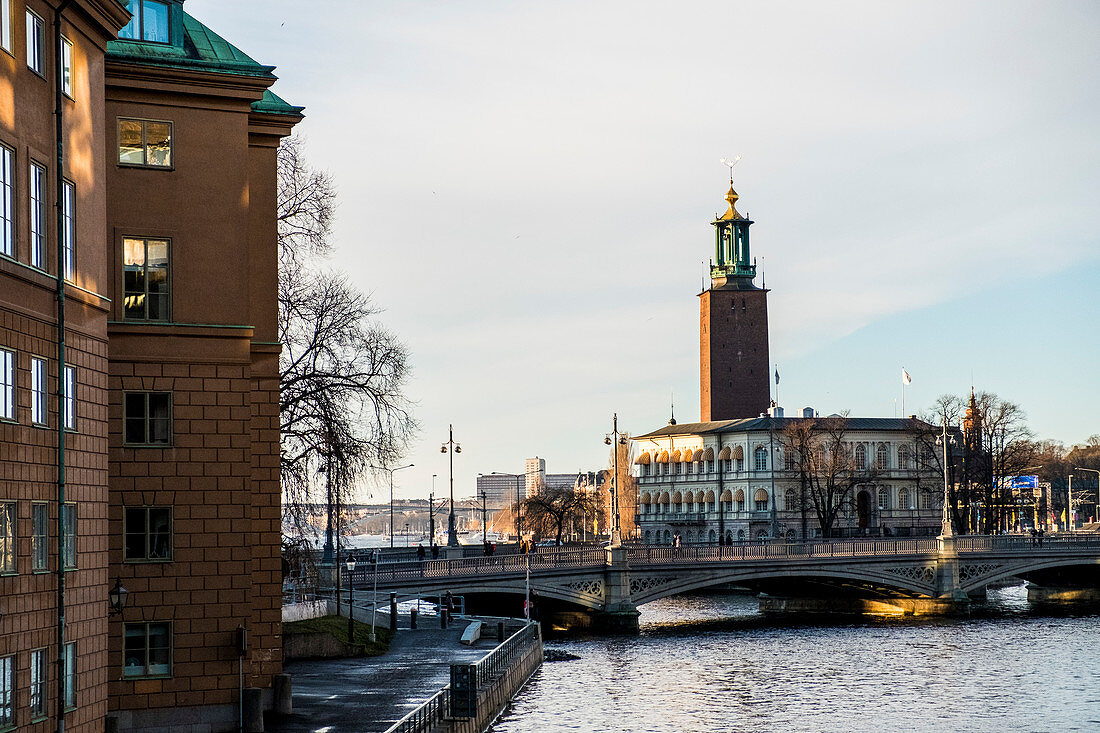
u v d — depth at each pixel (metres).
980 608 143.12
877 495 197.88
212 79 48.88
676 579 120.31
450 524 135.50
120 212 47.84
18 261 37.06
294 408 70.44
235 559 48.34
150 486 47.62
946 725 69.75
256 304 52.75
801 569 125.75
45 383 38.38
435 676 63.94
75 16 41.44
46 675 37.75
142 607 47.25
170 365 48.06
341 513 73.44
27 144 37.88
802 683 84.00
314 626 74.25
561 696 77.12
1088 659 96.06
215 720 47.69
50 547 38.31
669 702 75.81
